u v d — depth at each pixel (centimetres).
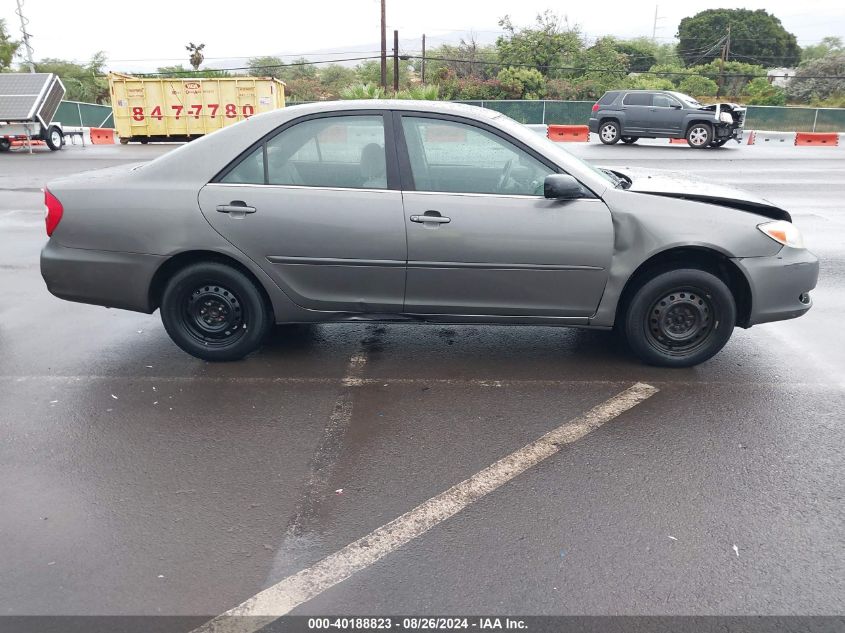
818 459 361
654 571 278
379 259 448
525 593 266
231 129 457
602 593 266
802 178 1526
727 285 465
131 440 383
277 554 288
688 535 300
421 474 348
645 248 438
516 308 458
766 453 367
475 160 443
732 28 7338
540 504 322
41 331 560
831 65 5634
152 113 2655
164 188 454
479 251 442
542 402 427
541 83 4531
